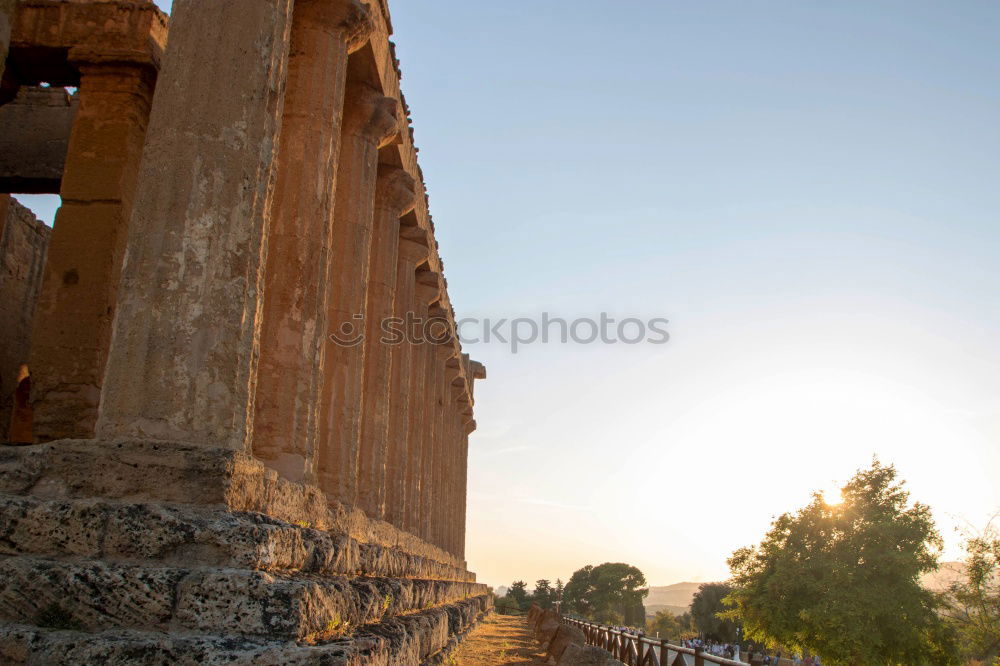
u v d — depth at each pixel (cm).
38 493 592
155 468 601
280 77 769
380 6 1317
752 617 3622
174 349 651
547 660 1947
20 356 1906
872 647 3200
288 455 892
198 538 568
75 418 1248
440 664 1448
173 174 688
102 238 1309
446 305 2650
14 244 1897
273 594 553
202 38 727
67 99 1770
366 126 1369
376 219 1692
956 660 3139
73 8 1387
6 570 537
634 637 1947
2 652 505
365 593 924
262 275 720
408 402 1931
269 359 923
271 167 743
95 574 538
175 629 534
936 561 3278
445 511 3041
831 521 3469
